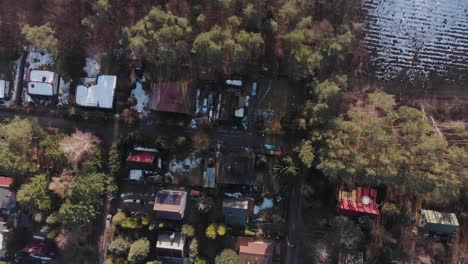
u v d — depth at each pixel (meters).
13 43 45.44
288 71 42.62
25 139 42.53
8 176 45.44
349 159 39.22
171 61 40.81
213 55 39.00
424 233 45.31
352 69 45.41
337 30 41.22
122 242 44.06
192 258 44.09
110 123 45.38
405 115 39.72
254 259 43.66
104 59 45.22
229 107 44.91
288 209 45.44
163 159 45.31
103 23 41.81
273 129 44.94
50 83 44.34
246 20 38.94
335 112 41.31
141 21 38.62
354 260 43.78
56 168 45.12
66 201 42.78
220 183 44.91
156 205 43.34
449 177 38.91
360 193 44.22
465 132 41.56
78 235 44.94
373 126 38.09
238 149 45.16
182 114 44.97
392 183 40.06
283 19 39.62
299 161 43.62
